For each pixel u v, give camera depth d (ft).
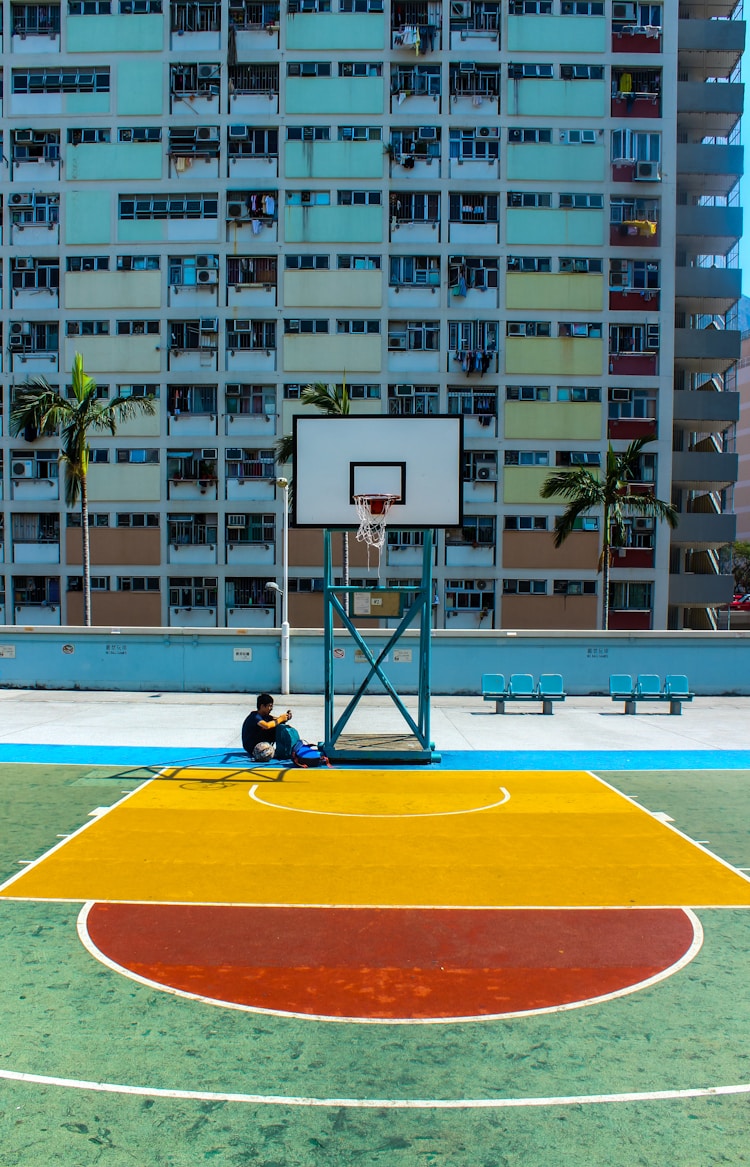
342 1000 20.12
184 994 20.33
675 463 120.37
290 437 100.37
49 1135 14.98
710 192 130.52
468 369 116.37
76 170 118.93
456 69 117.50
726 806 39.01
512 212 117.60
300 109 117.60
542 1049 18.02
